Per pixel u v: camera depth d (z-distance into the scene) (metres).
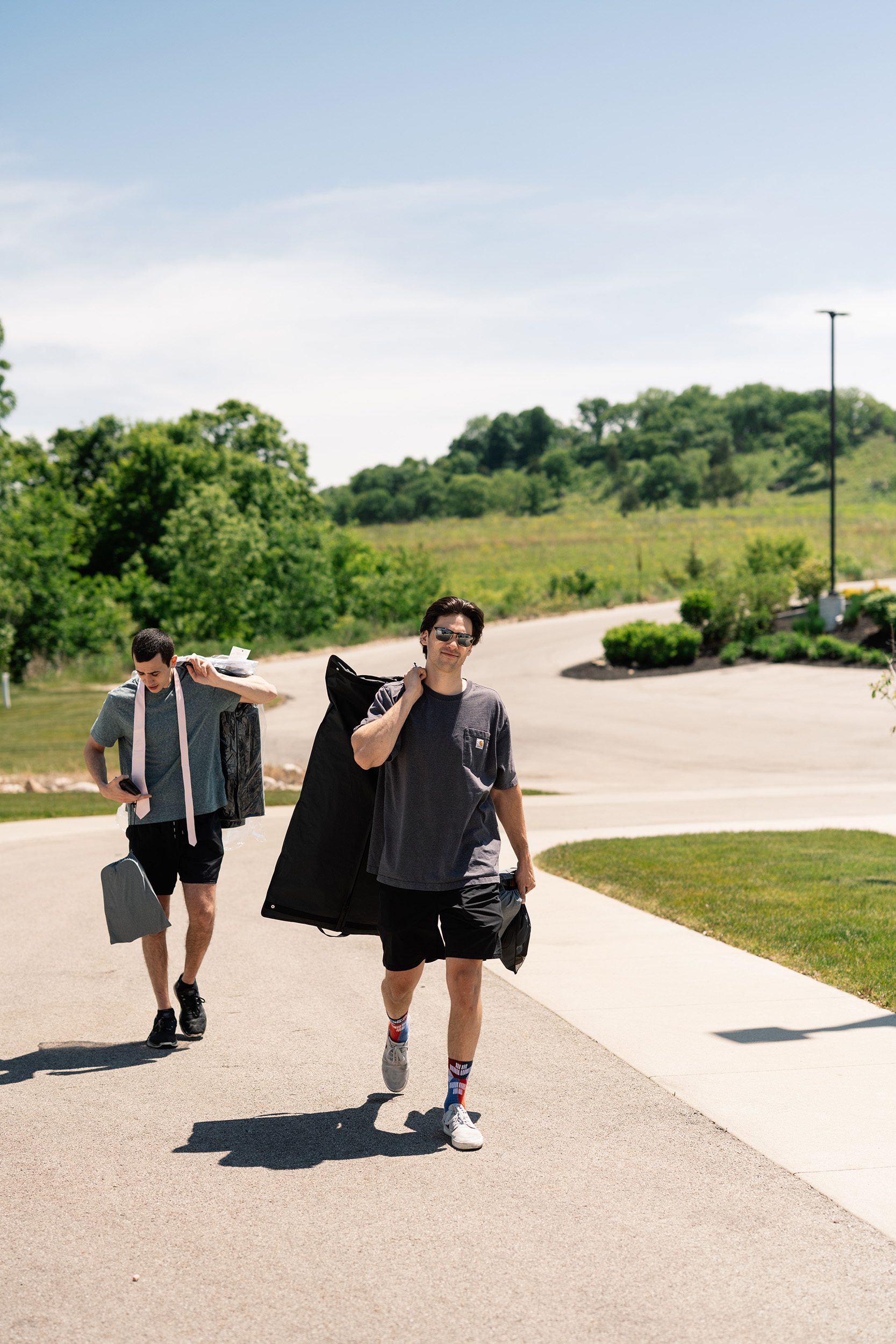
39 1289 2.88
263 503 63.12
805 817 14.18
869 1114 4.09
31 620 47.16
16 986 6.13
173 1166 3.67
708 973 6.38
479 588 70.75
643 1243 3.11
